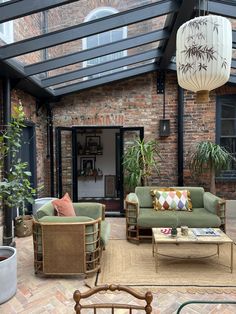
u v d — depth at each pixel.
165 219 3.96
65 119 5.95
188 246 3.95
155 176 5.86
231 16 3.43
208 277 3.02
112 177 8.39
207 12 3.33
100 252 3.27
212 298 2.60
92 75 4.94
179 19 3.40
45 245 2.92
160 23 3.93
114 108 5.87
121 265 3.33
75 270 2.93
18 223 4.25
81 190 8.44
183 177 5.75
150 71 5.64
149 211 4.34
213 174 5.13
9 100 3.90
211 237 3.13
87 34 3.45
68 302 2.52
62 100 5.95
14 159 3.94
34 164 5.27
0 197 2.71
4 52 3.33
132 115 5.86
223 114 5.71
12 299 2.56
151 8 3.36
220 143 5.72
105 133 8.45
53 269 2.93
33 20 3.39
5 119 3.85
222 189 5.65
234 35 4.20
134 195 4.51
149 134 5.85
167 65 5.29
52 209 3.48
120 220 5.44
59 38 3.43
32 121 5.24
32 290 2.73
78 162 8.48
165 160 5.84
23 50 3.36
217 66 1.95
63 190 5.98
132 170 5.28
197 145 5.51
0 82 3.96
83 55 4.13
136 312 2.35
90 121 5.91
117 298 2.60
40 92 5.10
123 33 4.10
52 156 5.96
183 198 4.47
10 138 2.76
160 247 3.90
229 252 3.73
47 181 6.02
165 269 3.22
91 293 1.27
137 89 5.83
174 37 3.89
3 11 2.75
